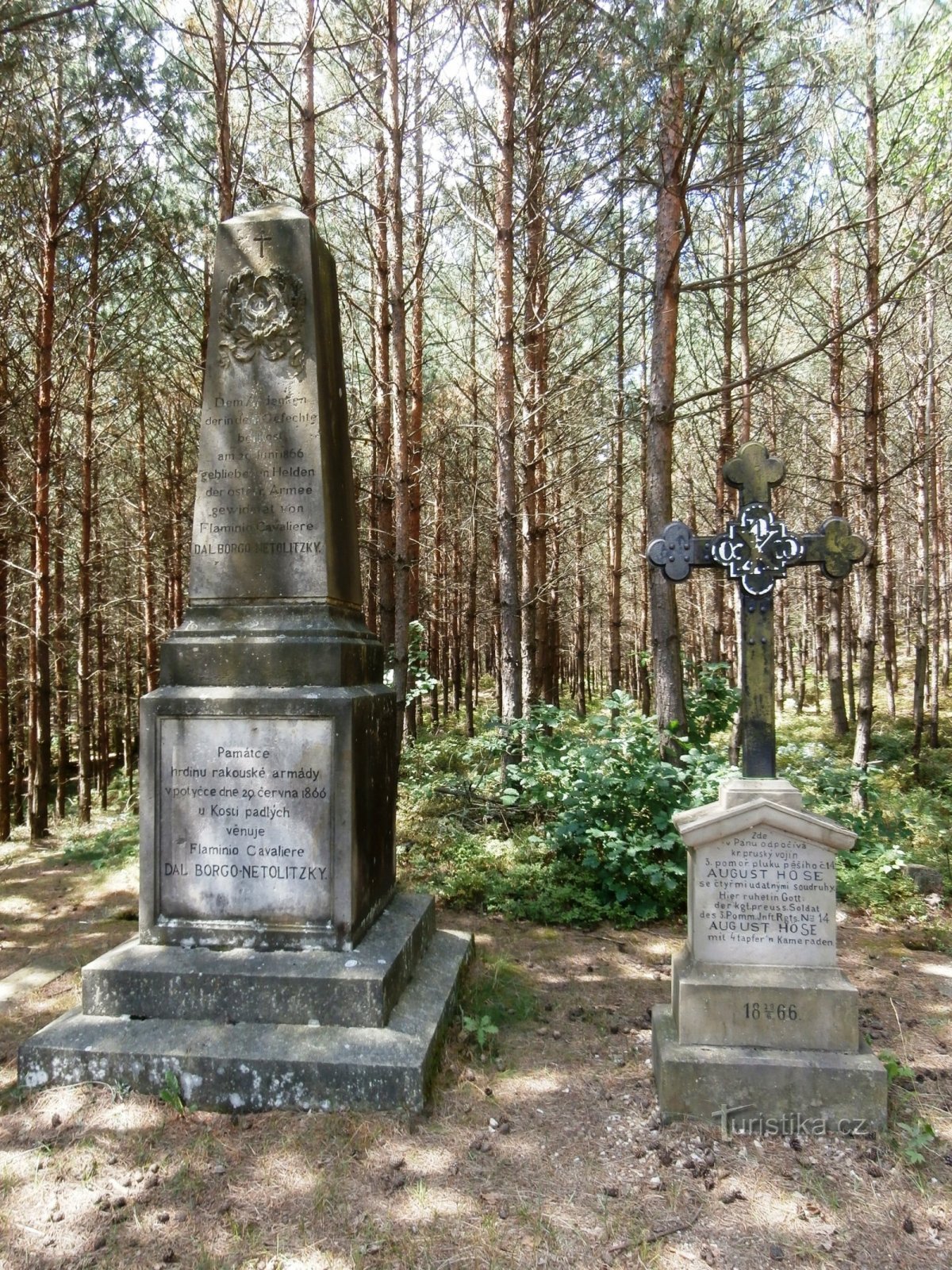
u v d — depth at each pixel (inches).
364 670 192.7
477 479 666.8
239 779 171.8
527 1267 109.6
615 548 618.5
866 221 301.7
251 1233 116.0
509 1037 173.6
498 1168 129.7
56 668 609.9
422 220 450.9
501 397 364.8
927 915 252.5
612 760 266.8
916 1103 146.6
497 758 440.8
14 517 546.6
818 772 302.8
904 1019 183.2
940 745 636.1
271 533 182.7
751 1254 111.9
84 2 215.6
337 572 189.2
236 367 185.0
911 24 355.9
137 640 745.0
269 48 419.2
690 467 765.3
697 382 625.6
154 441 637.3
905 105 379.6
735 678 560.7
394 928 183.0
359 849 173.8
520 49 355.9
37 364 450.3
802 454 673.6
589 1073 158.7
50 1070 150.0
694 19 249.4
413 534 507.2
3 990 199.8
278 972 158.6
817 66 285.9
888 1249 112.7
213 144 412.8
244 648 176.7
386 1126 138.8
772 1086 138.7
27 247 448.1
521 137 386.9
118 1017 159.3
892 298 380.8
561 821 270.1
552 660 719.7
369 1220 118.5
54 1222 118.5
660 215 296.4
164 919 172.7
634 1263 110.3
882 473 609.9
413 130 414.9
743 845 148.5
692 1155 132.5
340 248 508.7
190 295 476.7
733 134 316.5
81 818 508.7
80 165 445.1
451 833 308.3
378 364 539.8
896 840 282.8
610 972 209.6
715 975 146.3
